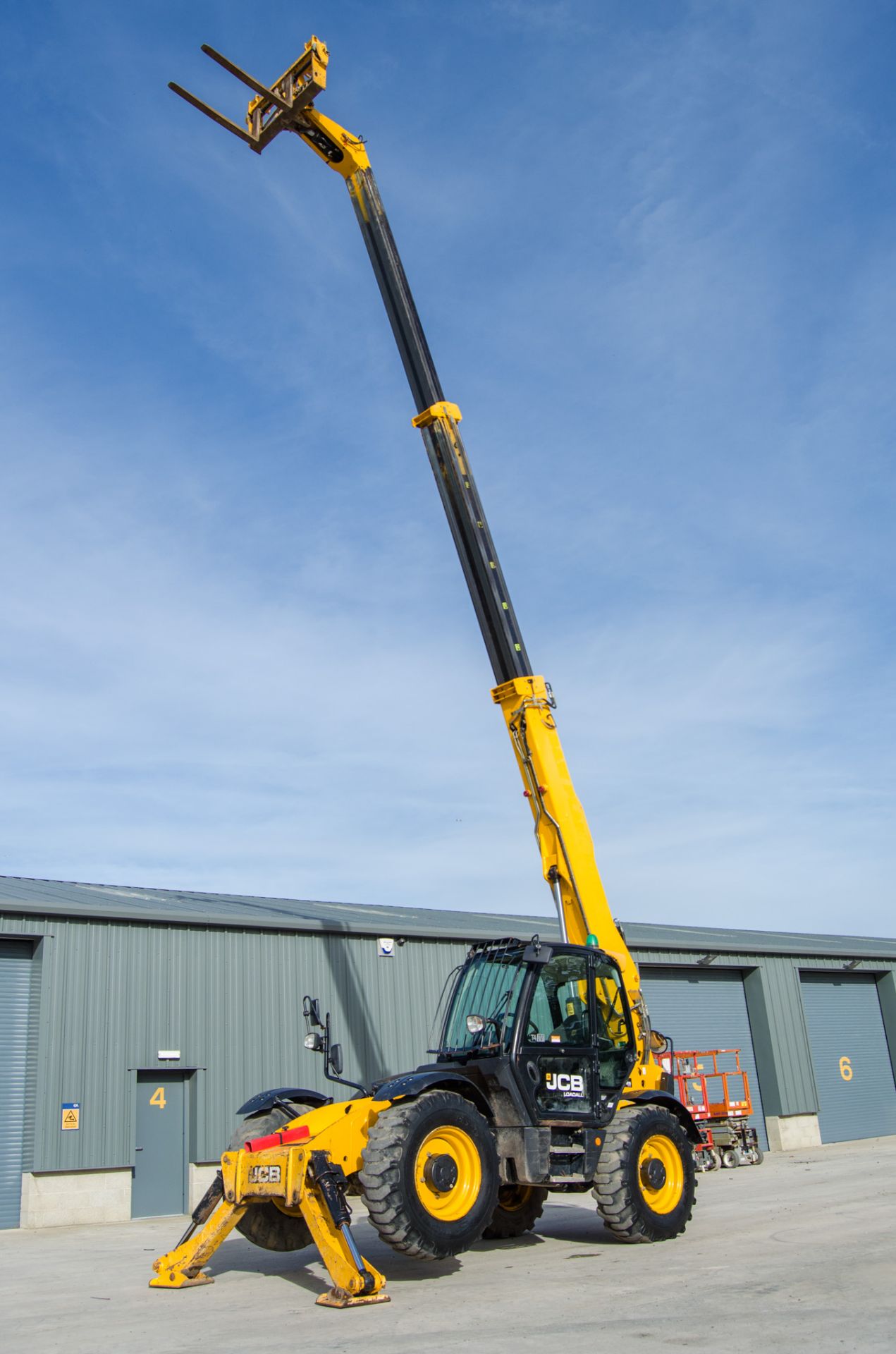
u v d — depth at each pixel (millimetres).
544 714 10836
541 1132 9086
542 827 10664
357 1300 7246
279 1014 17688
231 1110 16750
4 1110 15180
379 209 12367
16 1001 15625
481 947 10266
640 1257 8773
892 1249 8773
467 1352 5816
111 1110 15625
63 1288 9094
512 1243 9953
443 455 11625
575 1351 5715
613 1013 10164
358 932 18875
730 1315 6453
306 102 11703
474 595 11258
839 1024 27500
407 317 12000
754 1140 20984
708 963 24750
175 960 16844
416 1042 19156
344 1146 8188
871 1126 27047
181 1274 8398
